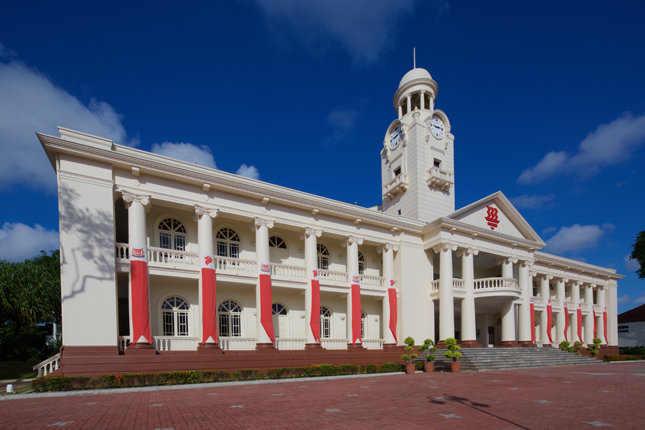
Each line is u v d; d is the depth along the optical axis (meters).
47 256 37.22
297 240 24.69
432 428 7.54
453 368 21.14
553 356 27.34
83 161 16.81
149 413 8.96
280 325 23.12
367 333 26.53
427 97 37.38
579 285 39.94
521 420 8.23
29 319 24.75
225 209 20.19
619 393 12.09
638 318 49.47
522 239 30.42
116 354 15.91
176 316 19.92
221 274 19.67
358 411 9.16
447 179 33.38
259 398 11.20
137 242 17.47
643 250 39.03
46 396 12.38
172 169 18.59
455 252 28.64
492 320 34.50
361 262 27.70
